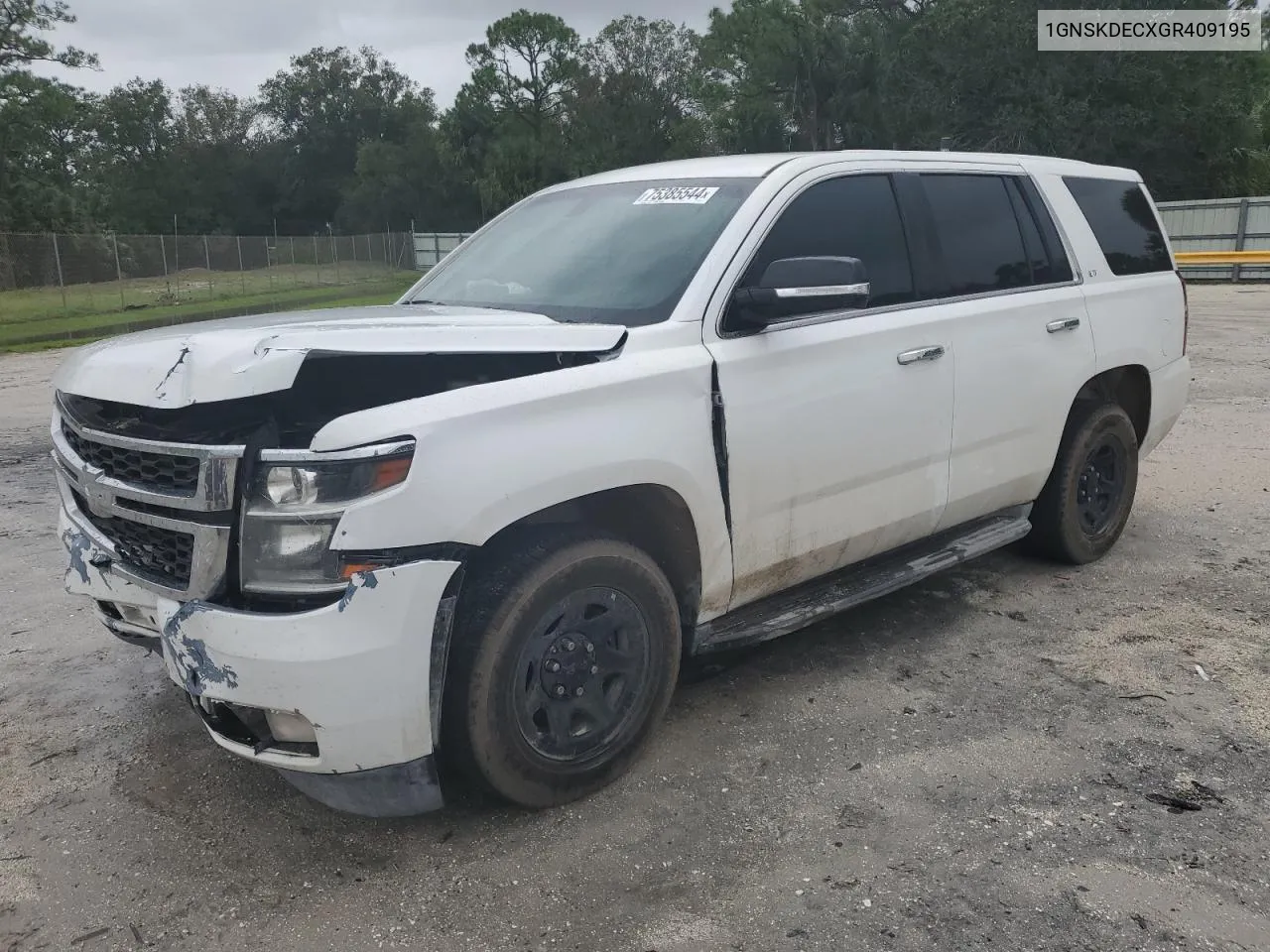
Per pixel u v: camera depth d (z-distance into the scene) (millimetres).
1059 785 3289
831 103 51125
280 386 2740
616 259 3781
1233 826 3055
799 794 3268
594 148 62125
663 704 3426
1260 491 6738
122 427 3018
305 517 2666
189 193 84750
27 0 48375
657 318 3436
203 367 2791
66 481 3396
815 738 3631
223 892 2852
